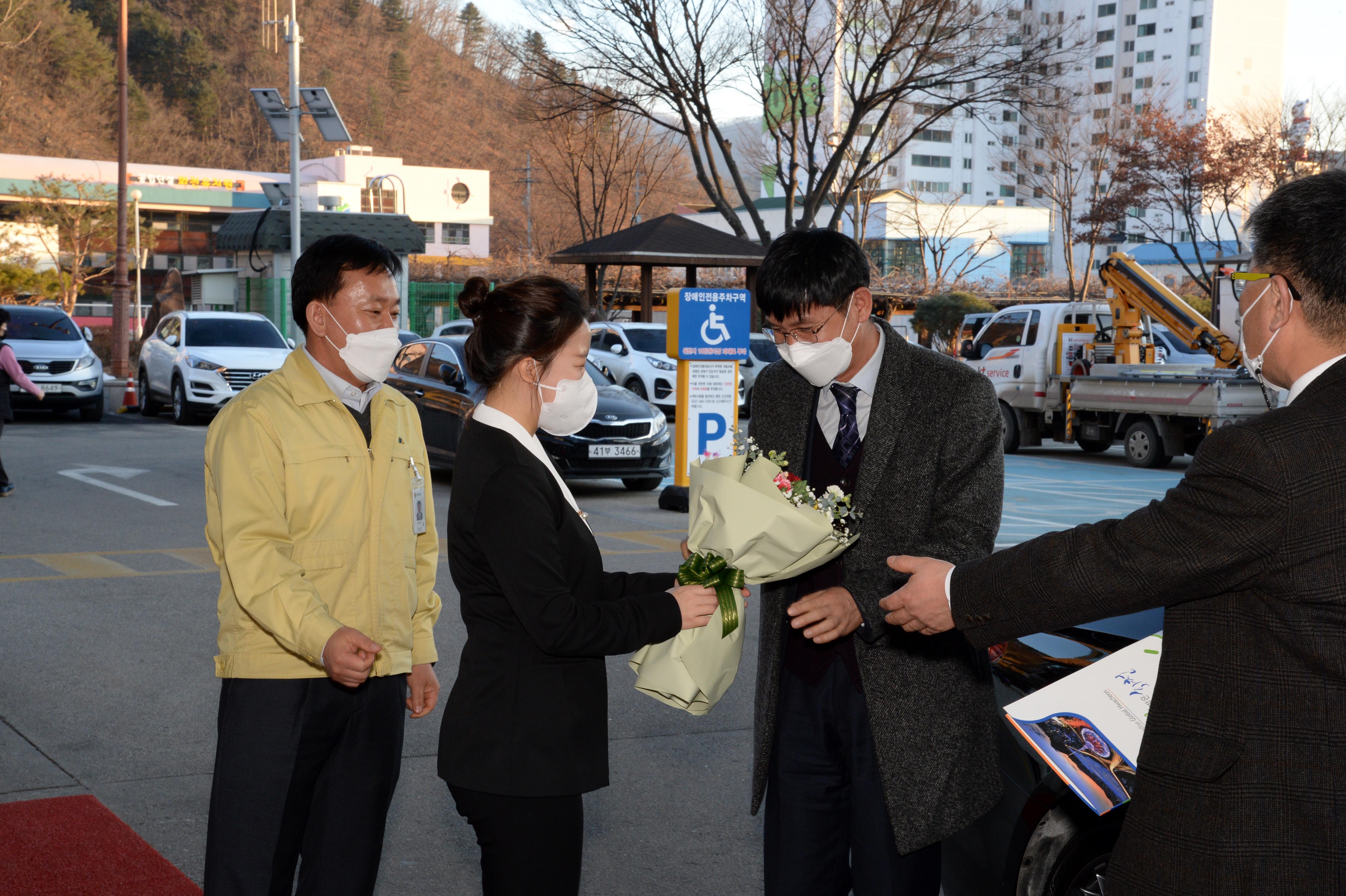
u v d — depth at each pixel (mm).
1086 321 17906
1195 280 39312
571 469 11875
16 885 3445
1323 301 1721
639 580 2543
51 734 4773
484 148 133375
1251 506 1656
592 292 28891
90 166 66188
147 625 6520
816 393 2752
